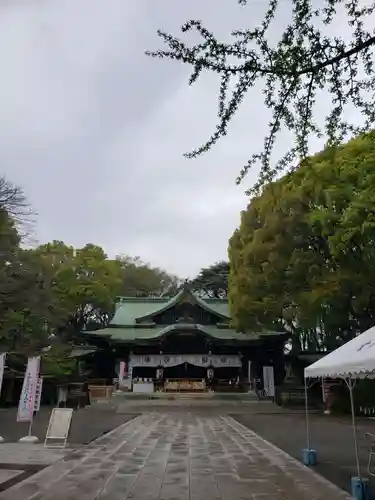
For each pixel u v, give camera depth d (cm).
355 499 620
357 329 2377
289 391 2909
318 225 1861
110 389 3200
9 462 896
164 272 5991
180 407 2762
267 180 547
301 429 1606
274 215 2078
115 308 4447
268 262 2159
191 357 3609
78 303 3912
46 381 2841
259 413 2417
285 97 505
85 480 735
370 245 1784
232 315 2745
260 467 858
